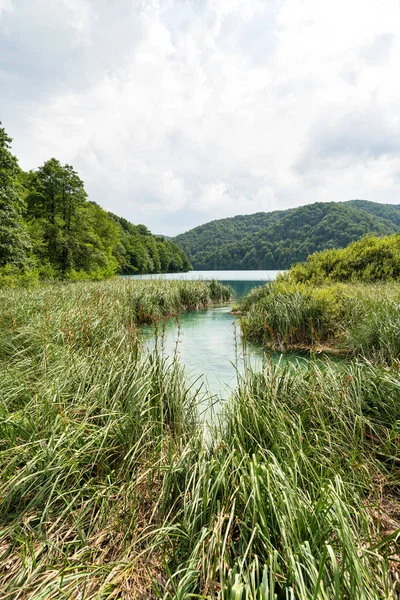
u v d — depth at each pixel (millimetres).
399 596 1664
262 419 2943
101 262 28672
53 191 25281
